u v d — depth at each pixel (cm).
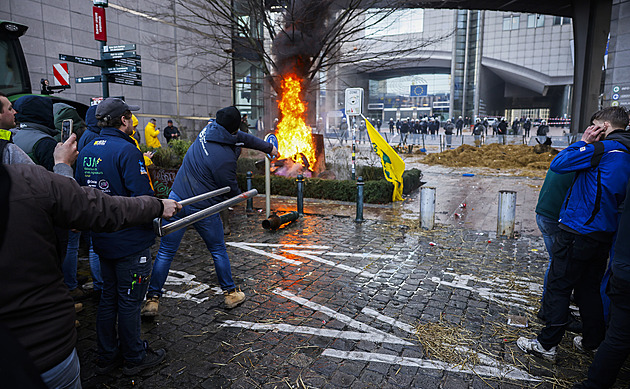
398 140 3005
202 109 1989
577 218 294
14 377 78
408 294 449
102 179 281
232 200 251
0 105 241
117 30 1552
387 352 333
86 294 439
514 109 8806
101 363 301
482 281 488
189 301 429
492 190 1154
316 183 1005
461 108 7181
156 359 312
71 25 1390
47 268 145
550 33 6475
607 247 290
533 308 416
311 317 393
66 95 1383
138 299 293
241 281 482
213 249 402
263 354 329
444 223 779
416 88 8512
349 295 445
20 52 630
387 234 695
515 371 309
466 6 2583
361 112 1128
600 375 256
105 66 785
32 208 139
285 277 496
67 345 151
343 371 307
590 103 2586
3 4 1195
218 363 316
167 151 1088
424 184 1269
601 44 2519
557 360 324
